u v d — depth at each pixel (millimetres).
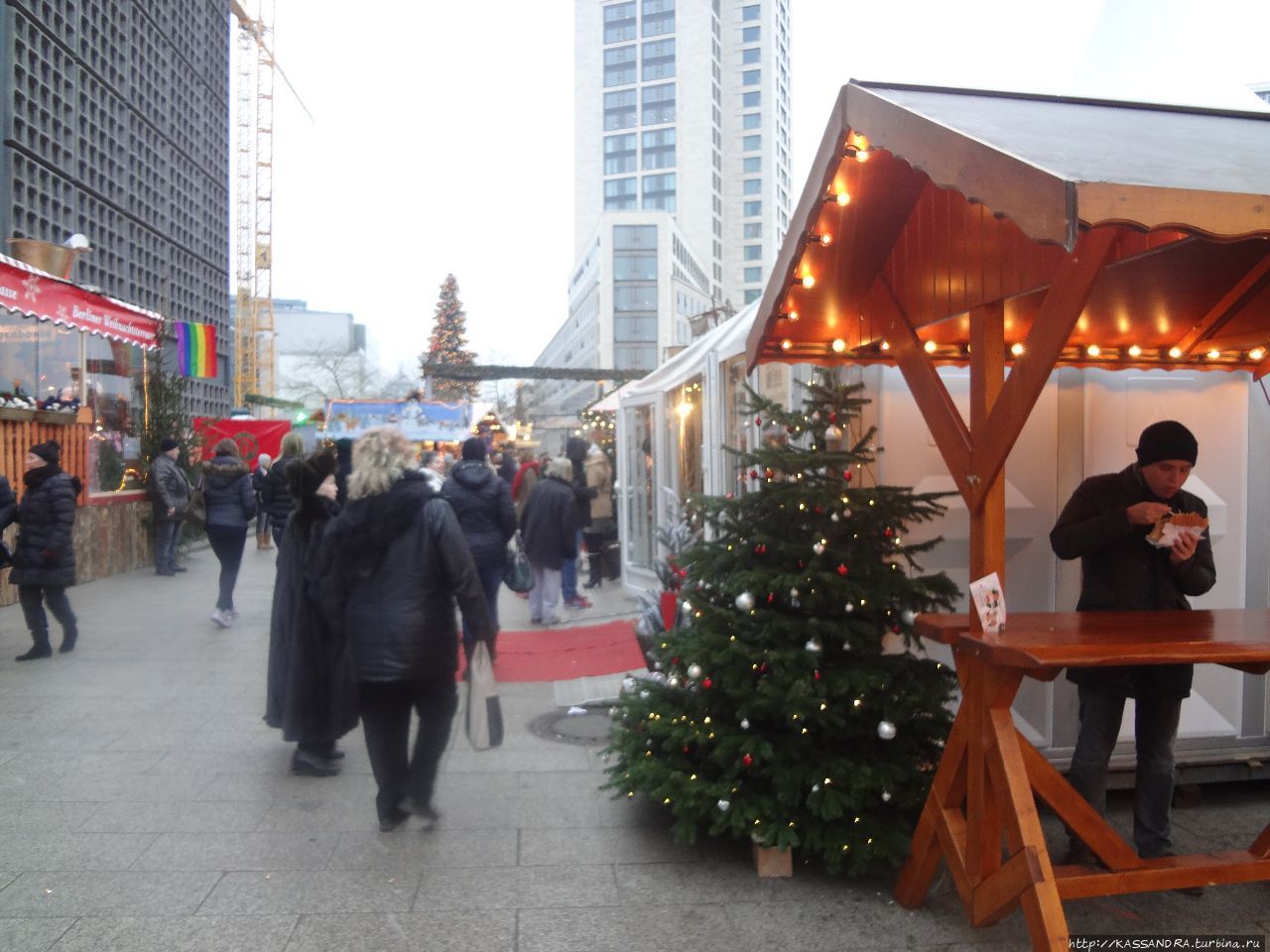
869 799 3789
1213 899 3727
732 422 7688
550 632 8859
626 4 116000
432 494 4184
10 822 4328
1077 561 4641
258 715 6039
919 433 4613
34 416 10570
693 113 114500
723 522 4227
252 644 8188
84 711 6094
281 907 3562
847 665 3910
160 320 14867
